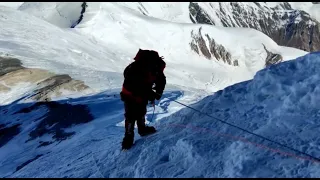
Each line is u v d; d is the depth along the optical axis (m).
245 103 5.69
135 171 4.77
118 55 75.31
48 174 5.99
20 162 10.29
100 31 109.00
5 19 57.41
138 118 5.81
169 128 5.87
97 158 5.96
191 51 134.38
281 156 4.11
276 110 5.12
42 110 15.70
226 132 4.95
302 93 5.13
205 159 4.41
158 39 125.81
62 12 147.88
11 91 19.77
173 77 98.69
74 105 14.84
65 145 10.34
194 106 6.28
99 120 12.16
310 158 3.96
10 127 14.23
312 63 5.61
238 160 4.12
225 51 145.88
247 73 142.50
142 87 5.58
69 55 51.12
